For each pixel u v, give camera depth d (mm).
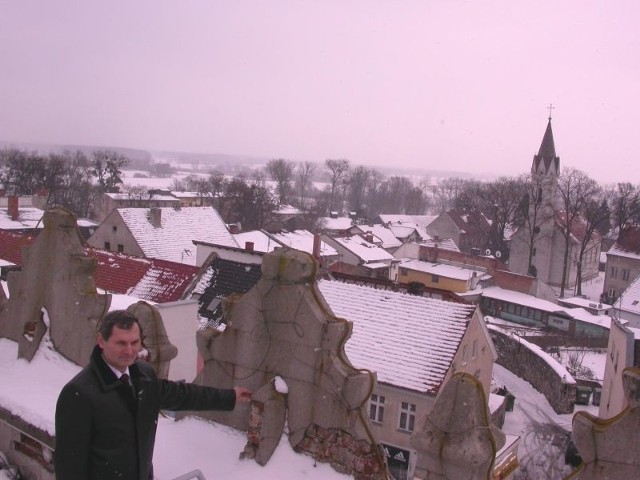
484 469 4914
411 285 26766
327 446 5648
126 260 29484
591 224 71875
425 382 21766
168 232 42469
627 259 64812
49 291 7465
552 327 51781
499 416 27641
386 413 22125
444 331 23641
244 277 27172
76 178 96438
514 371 38062
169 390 4578
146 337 6371
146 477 4199
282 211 95312
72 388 3881
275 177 145375
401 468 21859
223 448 6086
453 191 173875
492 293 57219
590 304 54906
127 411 4023
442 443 4965
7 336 7961
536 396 33594
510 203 82500
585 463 4613
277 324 5871
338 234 75188
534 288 57312
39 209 60625
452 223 92500
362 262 60062
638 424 4414
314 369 5672
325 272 29000
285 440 5828
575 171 94625
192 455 5980
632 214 74250
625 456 4461
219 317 25203
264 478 5633
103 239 41969
